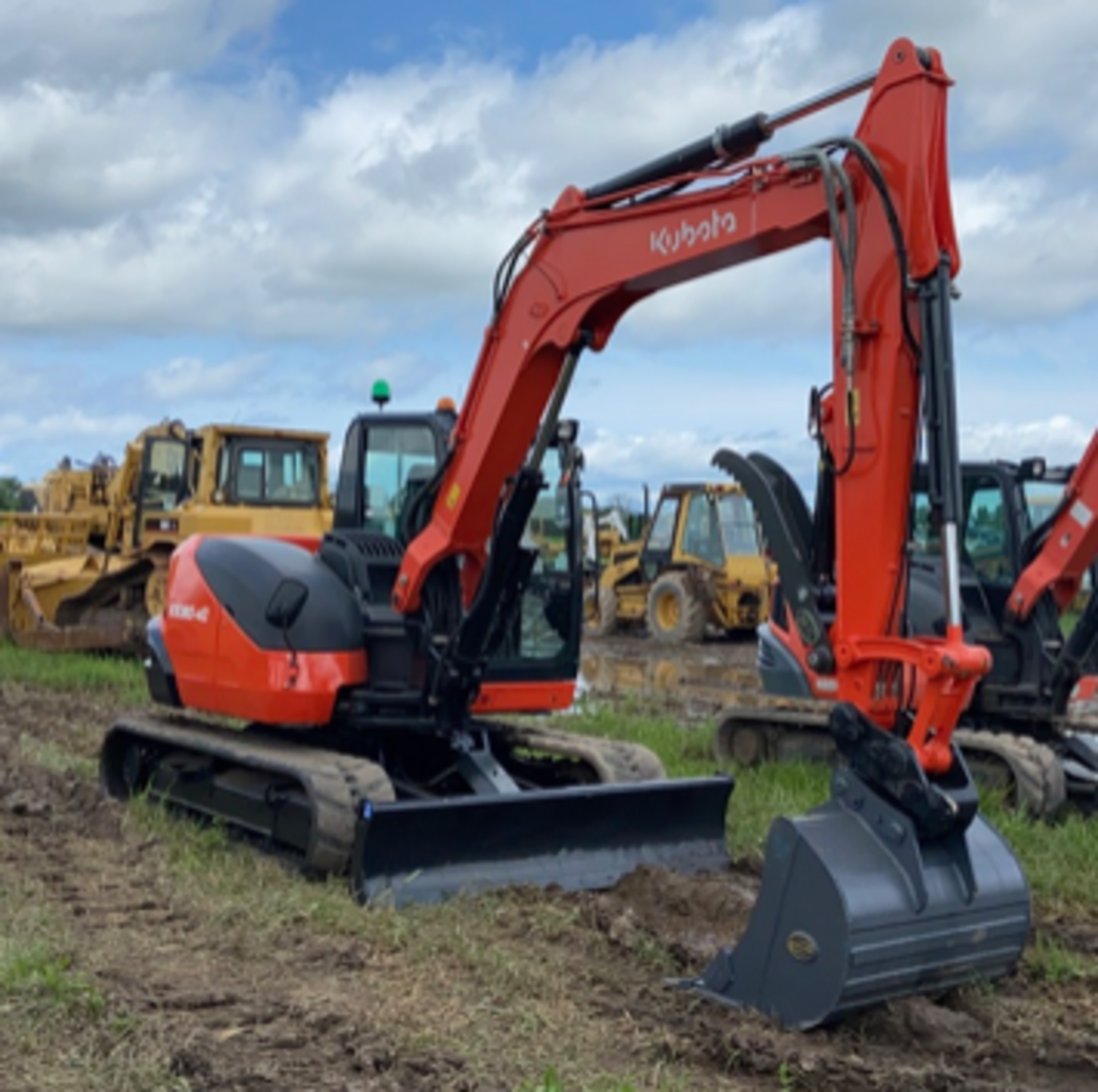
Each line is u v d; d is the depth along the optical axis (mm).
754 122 5891
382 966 5711
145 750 8625
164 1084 4426
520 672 7938
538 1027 5027
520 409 6953
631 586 22984
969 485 10180
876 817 5125
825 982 4949
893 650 5238
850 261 5406
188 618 8094
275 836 7344
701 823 7508
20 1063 4547
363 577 7586
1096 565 10312
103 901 6543
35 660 15859
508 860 6859
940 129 5391
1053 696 9703
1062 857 7957
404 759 8062
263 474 15953
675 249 6223
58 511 19422
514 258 6883
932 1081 4652
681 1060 4812
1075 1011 5480
